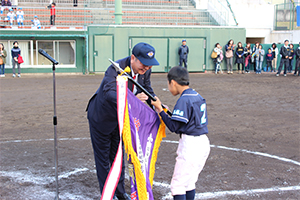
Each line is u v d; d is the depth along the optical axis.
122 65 3.70
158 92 12.59
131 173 3.46
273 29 23.64
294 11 22.27
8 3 20.39
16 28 19.02
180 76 3.44
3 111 9.17
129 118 3.30
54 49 19.55
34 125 7.66
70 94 12.14
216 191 4.25
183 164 3.37
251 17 23.48
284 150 5.97
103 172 3.87
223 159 5.45
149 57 3.52
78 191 4.25
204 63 21.02
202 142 3.41
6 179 4.58
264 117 8.65
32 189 4.28
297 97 11.83
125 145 3.23
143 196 3.32
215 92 12.88
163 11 22.61
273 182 4.56
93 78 17.48
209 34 20.78
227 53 20.52
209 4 23.75
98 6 22.78
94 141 3.81
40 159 5.39
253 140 6.57
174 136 6.89
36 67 19.33
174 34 20.33
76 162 5.27
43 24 20.91
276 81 16.44
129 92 3.45
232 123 7.96
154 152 3.66
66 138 6.64
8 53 19.03
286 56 18.72
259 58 20.41
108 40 19.62
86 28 19.44
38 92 12.52
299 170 5.02
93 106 3.74
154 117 3.66
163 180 4.59
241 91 13.16
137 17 22.05
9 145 6.13
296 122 8.12
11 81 15.89
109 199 3.06
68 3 21.94
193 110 3.34
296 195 4.17
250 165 5.20
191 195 3.52
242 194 4.18
